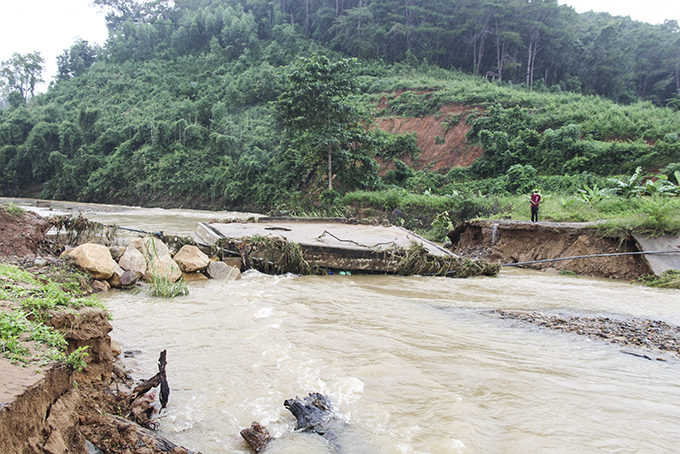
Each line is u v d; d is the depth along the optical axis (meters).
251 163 38.31
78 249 8.44
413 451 3.07
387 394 4.00
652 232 11.23
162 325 5.95
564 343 5.77
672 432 3.48
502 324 6.59
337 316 6.60
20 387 2.23
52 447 2.31
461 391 4.12
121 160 47.53
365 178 27.52
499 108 34.03
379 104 44.09
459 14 58.00
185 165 44.03
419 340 5.60
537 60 58.50
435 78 50.78
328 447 3.11
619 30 60.09
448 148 35.22
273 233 12.45
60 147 52.06
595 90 57.59
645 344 5.83
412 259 10.93
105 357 3.77
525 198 20.64
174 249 10.69
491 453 3.10
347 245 11.17
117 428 3.01
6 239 9.09
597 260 11.92
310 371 4.44
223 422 3.47
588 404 3.95
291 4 74.19
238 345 5.17
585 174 25.22
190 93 58.00
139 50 74.00
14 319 2.97
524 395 4.08
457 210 21.72
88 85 66.06
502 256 13.97
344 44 62.53
